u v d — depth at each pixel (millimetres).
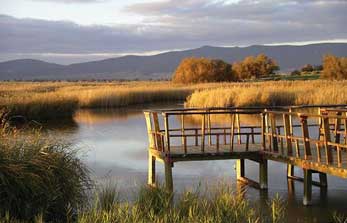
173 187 13414
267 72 94188
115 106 45625
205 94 39375
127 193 12375
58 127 28984
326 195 12648
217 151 13539
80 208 9672
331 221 10438
